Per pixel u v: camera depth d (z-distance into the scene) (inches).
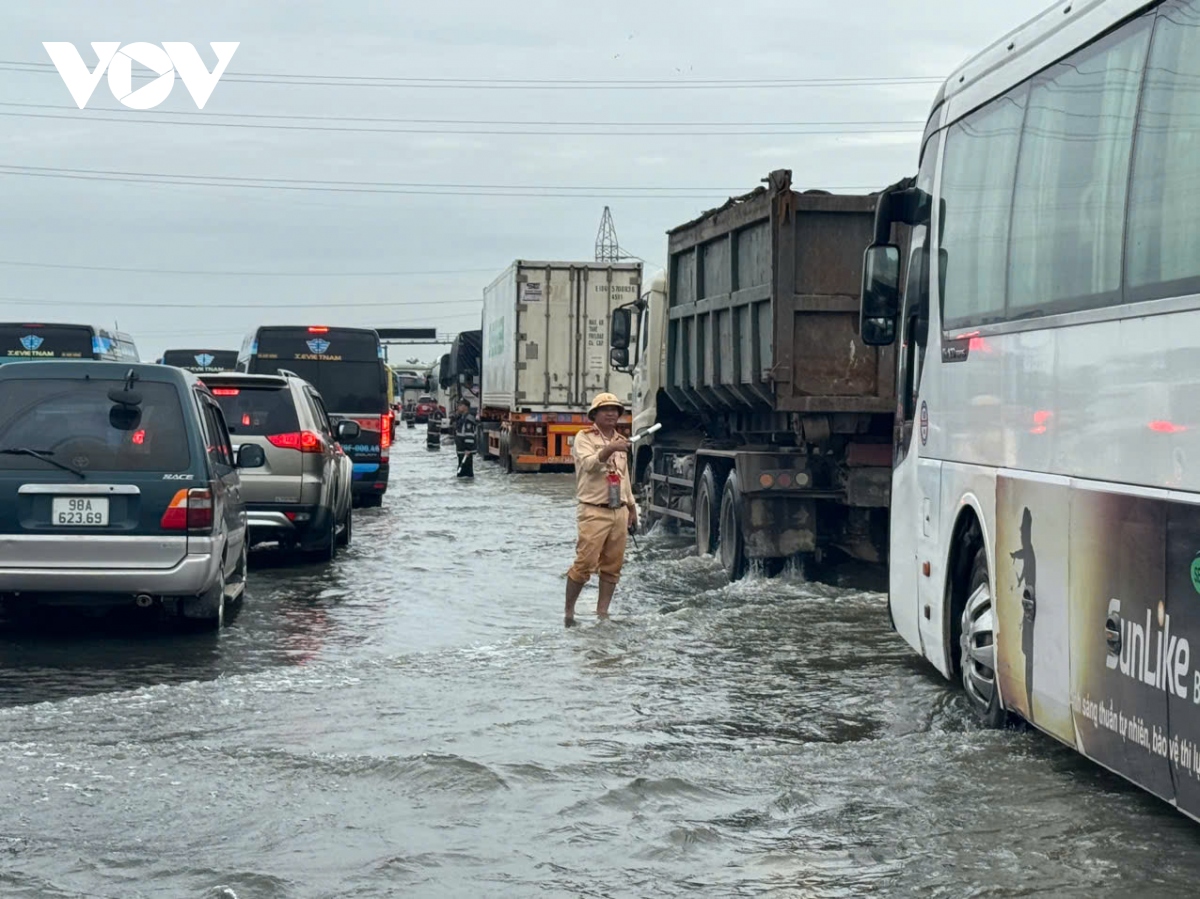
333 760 278.2
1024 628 270.4
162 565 421.1
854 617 477.1
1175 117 210.7
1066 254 251.9
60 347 1154.7
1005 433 283.4
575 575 477.4
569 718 323.6
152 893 204.1
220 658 410.6
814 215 549.0
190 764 275.7
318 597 553.3
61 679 377.1
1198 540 199.3
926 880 211.9
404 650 429.1
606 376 1531.7
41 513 417.7
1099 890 207.5
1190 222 203.8
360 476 1052.5
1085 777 267.4
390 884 210.2
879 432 565.6
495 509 1048.8
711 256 658.8
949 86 342.6
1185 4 209.8
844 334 550.9
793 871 216.4
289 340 1071.0
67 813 243.4
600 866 219.3
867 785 264.4
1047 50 269.4
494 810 248.2
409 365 6446.9
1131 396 222.1
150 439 425.7
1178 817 242.2
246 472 647.8
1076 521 243.4
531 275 1521.9
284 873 214.1
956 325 322.7
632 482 864.9
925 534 347.9
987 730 304.0
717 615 480.7
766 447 618.8
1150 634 214.8
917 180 371.2
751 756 286.8
